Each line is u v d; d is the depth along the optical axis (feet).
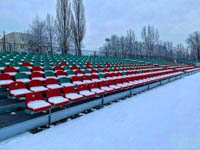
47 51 48.78
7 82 14.39
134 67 43.50
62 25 61.16
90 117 12.95
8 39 124.98
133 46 135.74
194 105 15.92
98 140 9.10
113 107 15.93
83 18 64.85
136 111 14.52
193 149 8.05
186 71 51.13
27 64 22.67
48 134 9.79
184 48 204.54
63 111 12.26
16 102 12.89
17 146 8.33
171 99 18.76
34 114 11.91
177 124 11.28
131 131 10.28
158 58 96.68
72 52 52.70
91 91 16.46
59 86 16.30
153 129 10.53
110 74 26.94
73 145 8.52
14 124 9.39
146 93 23.11
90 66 32.19
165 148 8.18
